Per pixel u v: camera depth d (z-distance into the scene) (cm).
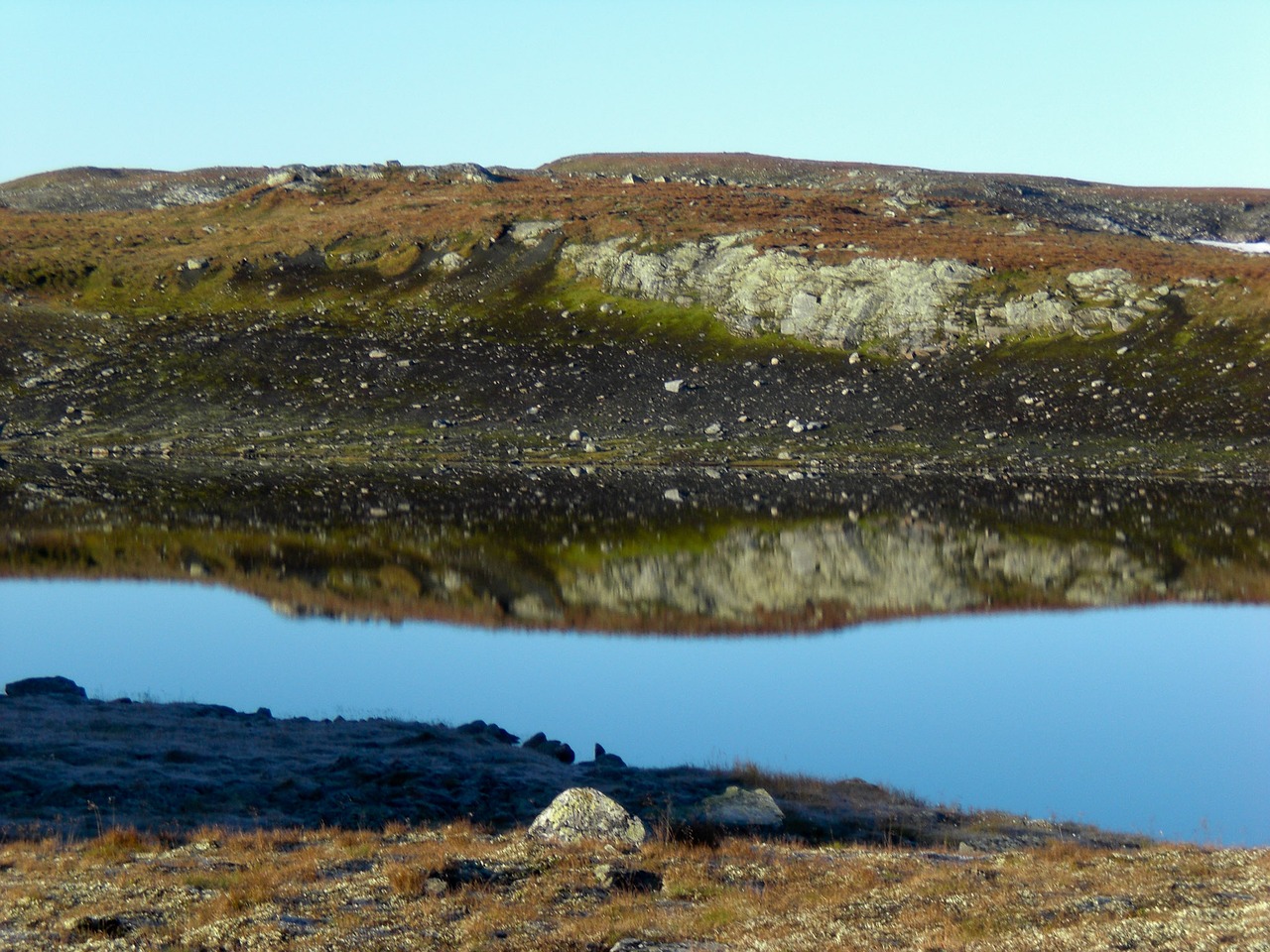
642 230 12719
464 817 2388
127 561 5019
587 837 2167
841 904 1750
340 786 2541
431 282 12369
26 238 14225
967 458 7894
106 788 2445
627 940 1563
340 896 1814
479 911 1741
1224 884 1717
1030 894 1739
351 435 8781
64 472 7562
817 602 4381
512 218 13562
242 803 2414
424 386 9838
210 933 1644
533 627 4053
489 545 5325
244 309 11869
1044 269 10756
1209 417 8394
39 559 5019
